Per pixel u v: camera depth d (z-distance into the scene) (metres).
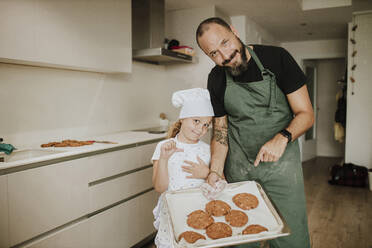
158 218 1.38
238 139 1.48
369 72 4.34
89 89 2.74
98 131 2.86
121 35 2.56
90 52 2.25
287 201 1.43
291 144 1.43
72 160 1.84
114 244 2.19
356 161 4.50
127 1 2.62
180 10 3.71
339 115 4.82
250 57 1.33
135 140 2.42
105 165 2.09
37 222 1.64
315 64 6.33
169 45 3.49
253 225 0.99
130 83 3.27
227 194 1.21
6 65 2.05
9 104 2.09
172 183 1.36
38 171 1.64
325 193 3.95
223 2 3.46
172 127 1.47
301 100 1.30
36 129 2.28
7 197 1.50
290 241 1.43
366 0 3.58
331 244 2.50
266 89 1.34
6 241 1.50
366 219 3.04
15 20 1.72
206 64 3.59
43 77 2.31
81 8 2.15
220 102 1.50
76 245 1.89
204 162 1.41
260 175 1.46
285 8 3.72
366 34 4.28
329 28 4.80
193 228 1.02
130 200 2.34
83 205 1.92
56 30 1.98
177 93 1.36
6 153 1.89
